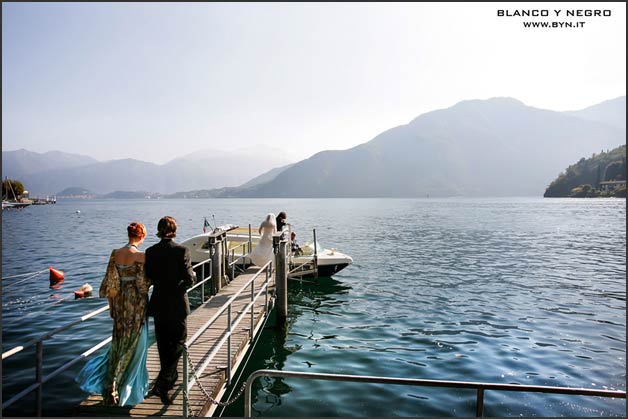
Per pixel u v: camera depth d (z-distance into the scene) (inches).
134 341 212.2
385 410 284.2
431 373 352.5
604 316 535.2
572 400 300.8
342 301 615.2
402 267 930.1
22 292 671.1
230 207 6259.8
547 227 2158.0
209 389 253.4
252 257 573.6
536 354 398.0
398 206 6254.9
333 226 2253.9
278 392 312.2
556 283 756.0
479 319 520.4
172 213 4079.7
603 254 1161.4
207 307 450.6
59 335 444.5
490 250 1245.1
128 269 212.4
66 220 2876.5
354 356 390.9
